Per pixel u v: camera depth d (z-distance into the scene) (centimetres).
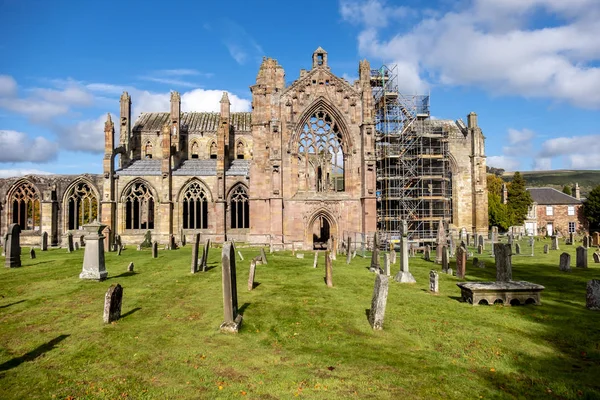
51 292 2359
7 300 2178
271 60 5384
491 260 4119
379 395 1112
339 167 5628
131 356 1382
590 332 1628
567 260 3306
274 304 2094
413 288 2541
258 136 5378
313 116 5553
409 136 5859
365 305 2092
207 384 1177
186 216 6700
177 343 1510
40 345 1486
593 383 1186
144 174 6506
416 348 1478
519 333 1625
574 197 11831
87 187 6631
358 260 4103
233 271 1761
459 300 2194
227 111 7450
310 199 5341
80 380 1200
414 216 5662
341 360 1358
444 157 5828
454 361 1354
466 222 7106
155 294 2314
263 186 5341
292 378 1213
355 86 5519
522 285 2114
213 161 7406
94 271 2727
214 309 1977
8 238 3347
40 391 1131
